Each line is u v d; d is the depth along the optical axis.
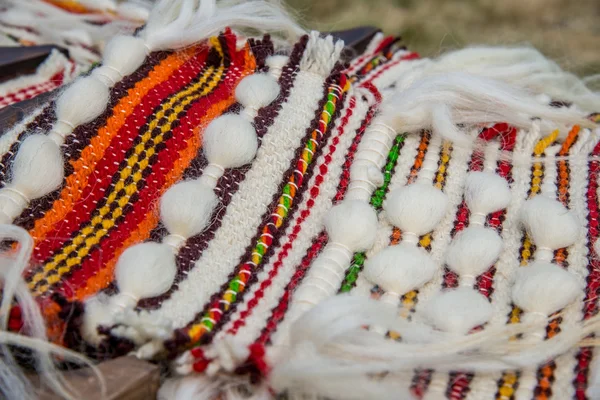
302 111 0.56
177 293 0.49
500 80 0.61
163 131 0.54
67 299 0.47
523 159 0.57
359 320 0.46
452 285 0.51
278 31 0.63
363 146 0.56
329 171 0.55
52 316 0.46
